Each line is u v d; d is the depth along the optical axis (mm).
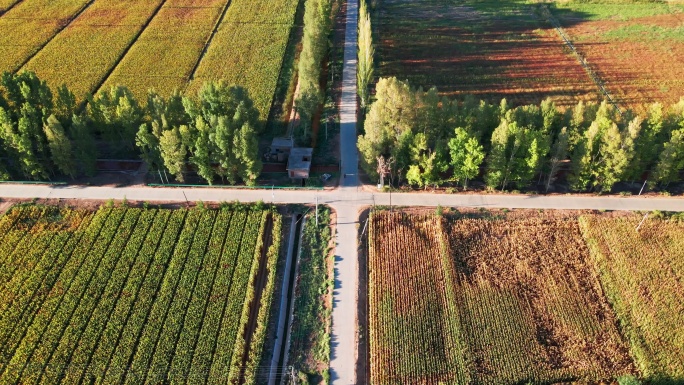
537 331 52531
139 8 113500
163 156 64625
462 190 68188
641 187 68625
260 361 50562
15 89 67062
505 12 115438
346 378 49188
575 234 62531
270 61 94812
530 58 98000
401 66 95750
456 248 60906
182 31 104312
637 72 93062
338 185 69125
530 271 58156
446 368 49531
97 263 58406
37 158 66438
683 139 63938
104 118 70062
